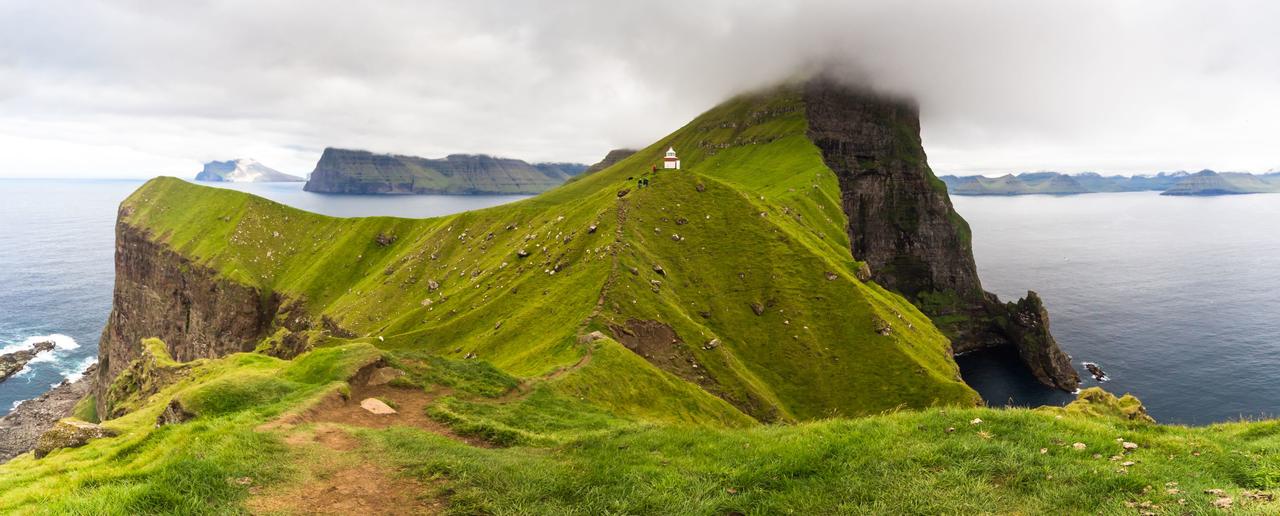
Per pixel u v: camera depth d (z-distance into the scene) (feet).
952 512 54.54
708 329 322.75
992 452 65.77
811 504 57.88
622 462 72.02
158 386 281.74
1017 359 609.42
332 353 128.98
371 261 654.94
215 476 62.64
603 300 303.48
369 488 64.49
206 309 636.48
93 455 96.84
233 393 112.27
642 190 433.89
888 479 61.67
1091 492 56.03
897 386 314.35
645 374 206.18
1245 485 55.42
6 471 95.86
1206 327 647.97
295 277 653.71
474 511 59.41
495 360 287.48
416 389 123.65
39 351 640.17
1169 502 52.06
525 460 75.46
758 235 404.57
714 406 212.64
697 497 60.70
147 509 54.80
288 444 76.48
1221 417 432.25
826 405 306.35
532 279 378.32
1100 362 556.10
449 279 512.63
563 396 139.23
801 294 364.99
